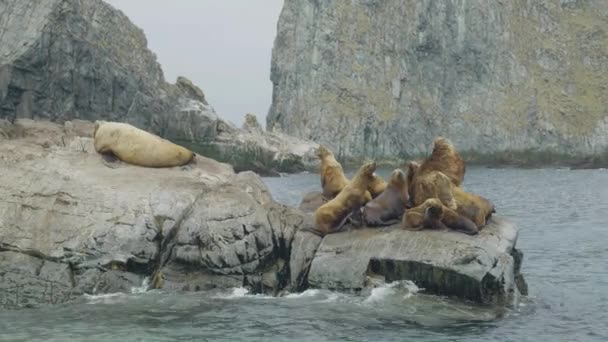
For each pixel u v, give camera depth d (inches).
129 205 543.8
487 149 5393.7
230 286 539.8
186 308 491.2
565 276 665.6
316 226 578.9
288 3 5979.3
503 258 518.0
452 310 486.0
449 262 501.0
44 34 2923.2
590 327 467.2
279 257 569.3
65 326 448.5
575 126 5369.1
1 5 2989.7
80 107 3095.5
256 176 658.2
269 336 431.5
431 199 541.0
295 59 5748.0
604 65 5772.6
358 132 5221.5
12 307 494.9
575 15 6053.2
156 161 620.1
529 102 5457.7
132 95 3334.2
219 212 550.0
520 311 506.0
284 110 5792.3
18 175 565.9
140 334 432.5
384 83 5487.2
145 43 3693.4
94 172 584.7
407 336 435.5
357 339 427.5
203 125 3523.6
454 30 5590.6
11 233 531.8
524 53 5718.5
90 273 521.7
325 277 535.5
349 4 5713.6
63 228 532.4
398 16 5620.1
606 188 2251.5
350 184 585.0
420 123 5403.5
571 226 1115.9
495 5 5689.0
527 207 1520.7
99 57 3159.5
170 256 540.1
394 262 518.3
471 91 5565.9
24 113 2903.5
